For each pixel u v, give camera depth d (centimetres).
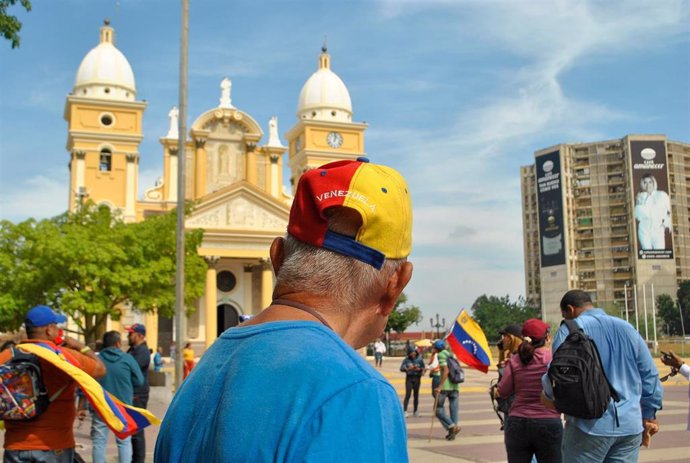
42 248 3719
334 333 169
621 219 12256
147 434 1533
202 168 6575
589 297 625
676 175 12362
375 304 188
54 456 554
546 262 12675
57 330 595
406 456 150
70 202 6159
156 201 6456
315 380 149
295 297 183
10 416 536
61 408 560
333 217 183
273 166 6925
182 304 1927
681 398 2473
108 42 6850
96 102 6247
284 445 142
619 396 564
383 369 4641
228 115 6688
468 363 1351
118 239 4025
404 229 186
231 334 180
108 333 998
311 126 7281
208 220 6003
